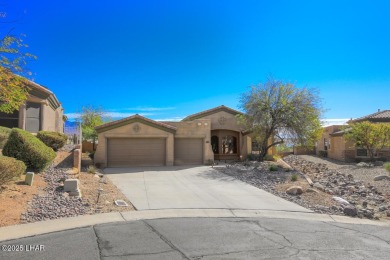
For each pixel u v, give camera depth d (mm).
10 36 11633
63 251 6312
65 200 10648
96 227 8156
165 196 12984
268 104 24438
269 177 18453
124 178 17609
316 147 43031
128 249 6469
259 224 9070
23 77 13117
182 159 24703
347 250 6852
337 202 12719
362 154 31797
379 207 12195
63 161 18266
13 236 7305
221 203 12070
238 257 6160
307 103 23984
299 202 12664
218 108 28438
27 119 21297
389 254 6648
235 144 28719
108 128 22859
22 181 12008
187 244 6879
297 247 6914
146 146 23672
